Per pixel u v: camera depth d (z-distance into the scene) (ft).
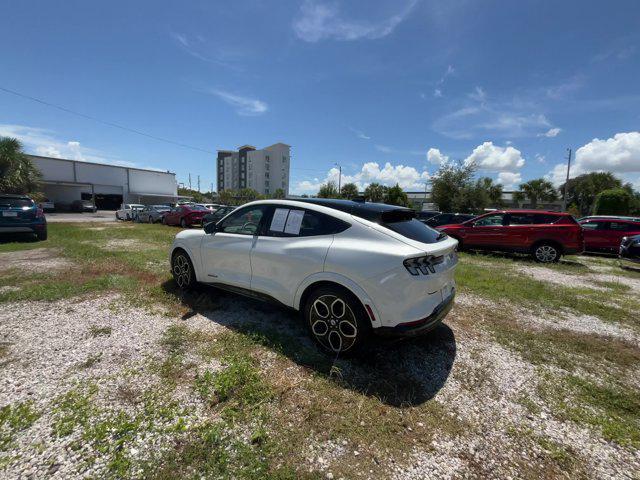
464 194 112.27
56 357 8.57
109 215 106.52
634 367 9.46
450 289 10.16
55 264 19.66
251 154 312.29
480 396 7.76
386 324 8.20
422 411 7.07
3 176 88.38
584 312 14.05
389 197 157.89
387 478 5.34
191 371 8.11
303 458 5.65
